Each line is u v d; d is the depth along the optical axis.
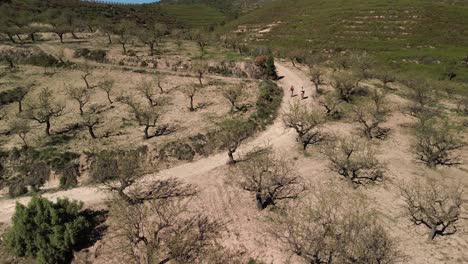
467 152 50.53
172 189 44.78
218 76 86.00
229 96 66.81
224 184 45.03
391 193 41.06
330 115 63.91
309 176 45.66
